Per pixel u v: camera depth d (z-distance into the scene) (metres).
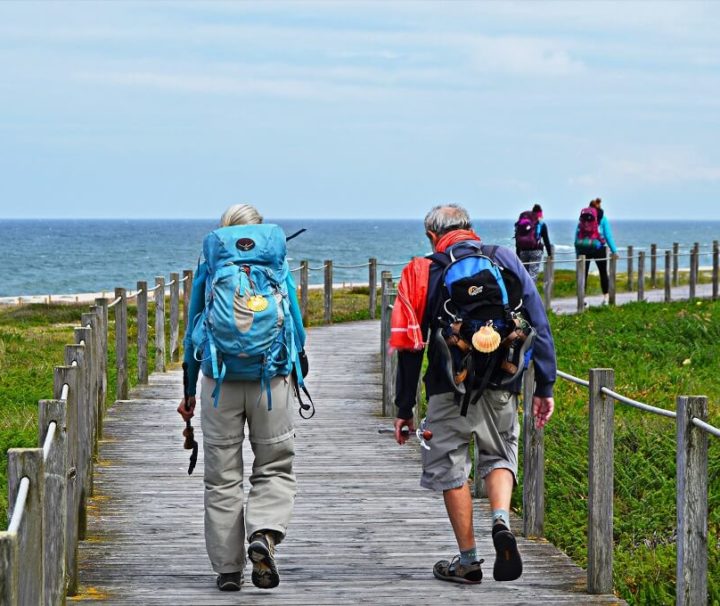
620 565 18.72
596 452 14.84
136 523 19.02
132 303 79.00
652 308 57.31
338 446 26.58
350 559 16.77
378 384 36.91
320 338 51.41
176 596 14.76
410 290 14.33
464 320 14.02
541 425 14.89
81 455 17.69
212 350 14.12
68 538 14.71
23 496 9.40
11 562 7.46
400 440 15.02
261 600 14.57
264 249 14.59
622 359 41.12
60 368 14.98
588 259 60.91
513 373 14.13
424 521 19.31
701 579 12.25
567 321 50.69
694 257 65.31
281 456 14.89
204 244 14.82
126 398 33.19
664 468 24.23
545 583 15.42
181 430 28.33
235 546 14.80
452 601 14.52
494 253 14.57
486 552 17.34
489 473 14.52
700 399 12.18
